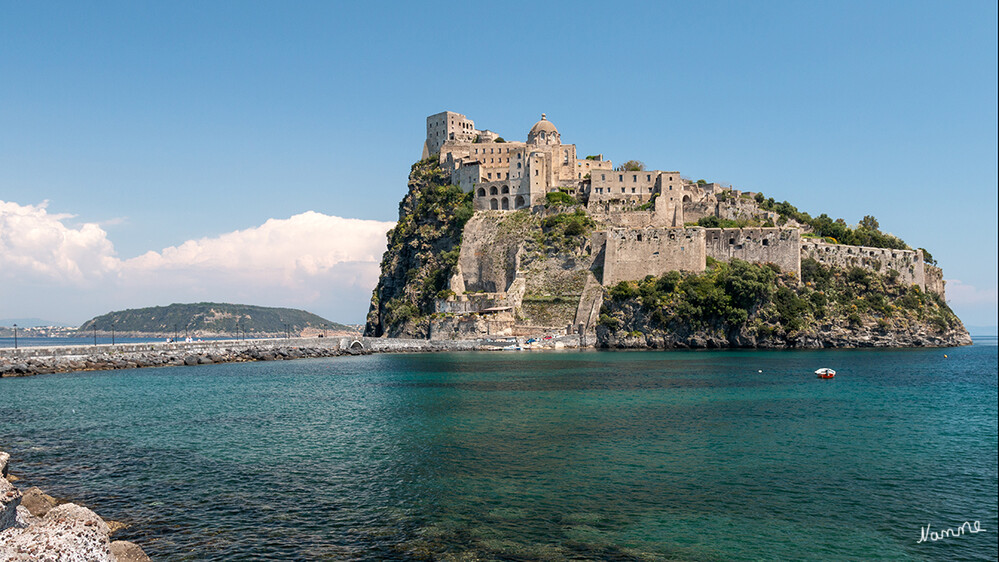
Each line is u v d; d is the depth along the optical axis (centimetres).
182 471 4028
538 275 17962
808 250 17988
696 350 15800
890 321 17450
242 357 13888
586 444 4778
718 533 3064
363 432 5259
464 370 10850
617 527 3106
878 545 2961
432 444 4791
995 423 5806
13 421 5803
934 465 4281
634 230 17225
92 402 7025
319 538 2928
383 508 3338
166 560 2677
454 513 3266
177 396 7556
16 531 1992
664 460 4316
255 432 5288
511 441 4881
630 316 16512
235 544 2848
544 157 19812
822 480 3916
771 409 6438
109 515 3212
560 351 15850
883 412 6419
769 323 16100
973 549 2923
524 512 3294
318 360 14100
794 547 2931
